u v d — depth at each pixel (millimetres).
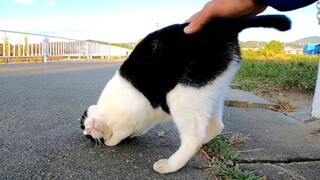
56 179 373
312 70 1361
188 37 421
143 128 509
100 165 422
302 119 775
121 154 467
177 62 424
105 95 494
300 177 418
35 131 547
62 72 1647
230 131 613
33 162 416
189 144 430
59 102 803
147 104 469
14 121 601
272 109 881
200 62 417
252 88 1226
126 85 474
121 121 480
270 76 1527
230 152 473
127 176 395
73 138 521
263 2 296
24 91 956
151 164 436
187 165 437
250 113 802
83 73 1633
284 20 387
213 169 420
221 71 422
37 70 1716
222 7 333
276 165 455
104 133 487
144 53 454
